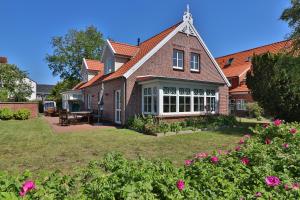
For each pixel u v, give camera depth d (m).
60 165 6.98
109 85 19.94
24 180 3.03
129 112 16.95
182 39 19.61
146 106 16.98
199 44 20.69
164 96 15.81
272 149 4.75
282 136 5.78
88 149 9.22
